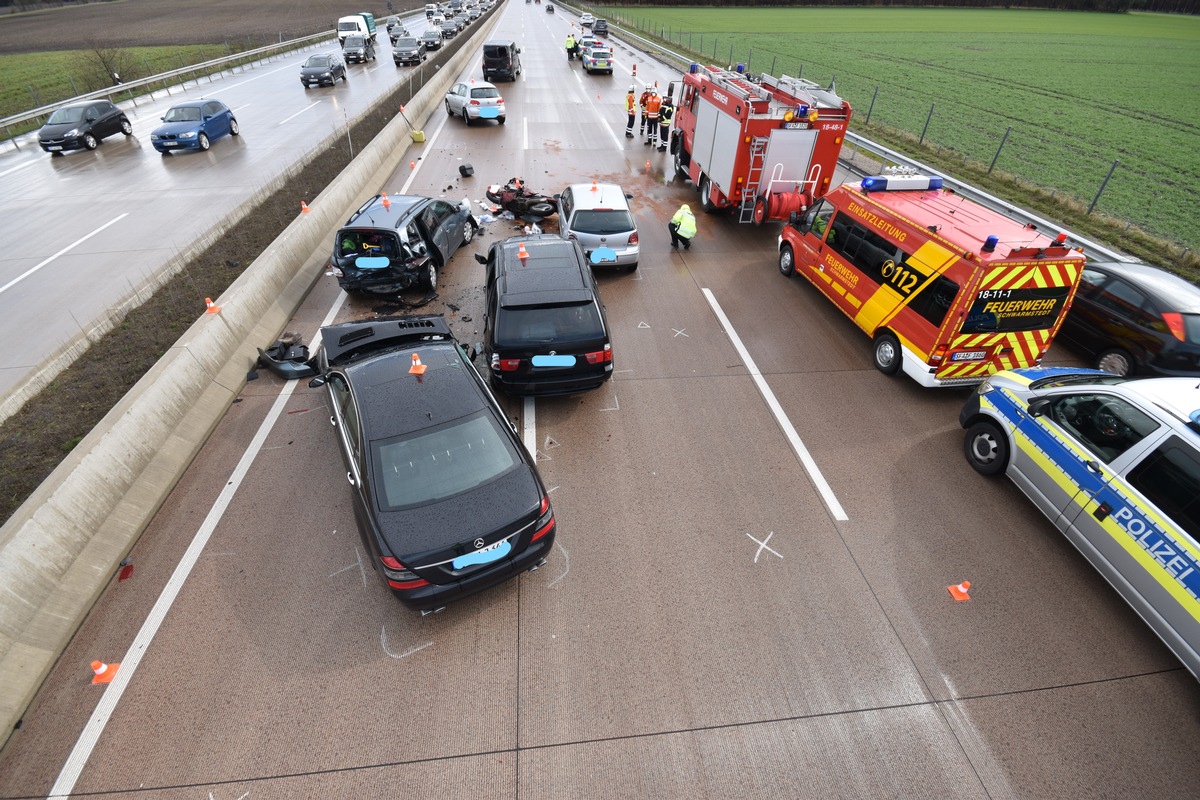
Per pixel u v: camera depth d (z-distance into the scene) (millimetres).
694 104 14141
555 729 4230
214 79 30797
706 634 4875
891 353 8031
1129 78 35781
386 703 4375
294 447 6762
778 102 13320
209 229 12664
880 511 6066
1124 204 15680
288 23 54969
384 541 4496
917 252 7531
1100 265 8500
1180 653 4438
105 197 14953
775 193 12023
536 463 6578
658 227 12852
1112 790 3953
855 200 8898
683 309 9773
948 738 4223
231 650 4703
